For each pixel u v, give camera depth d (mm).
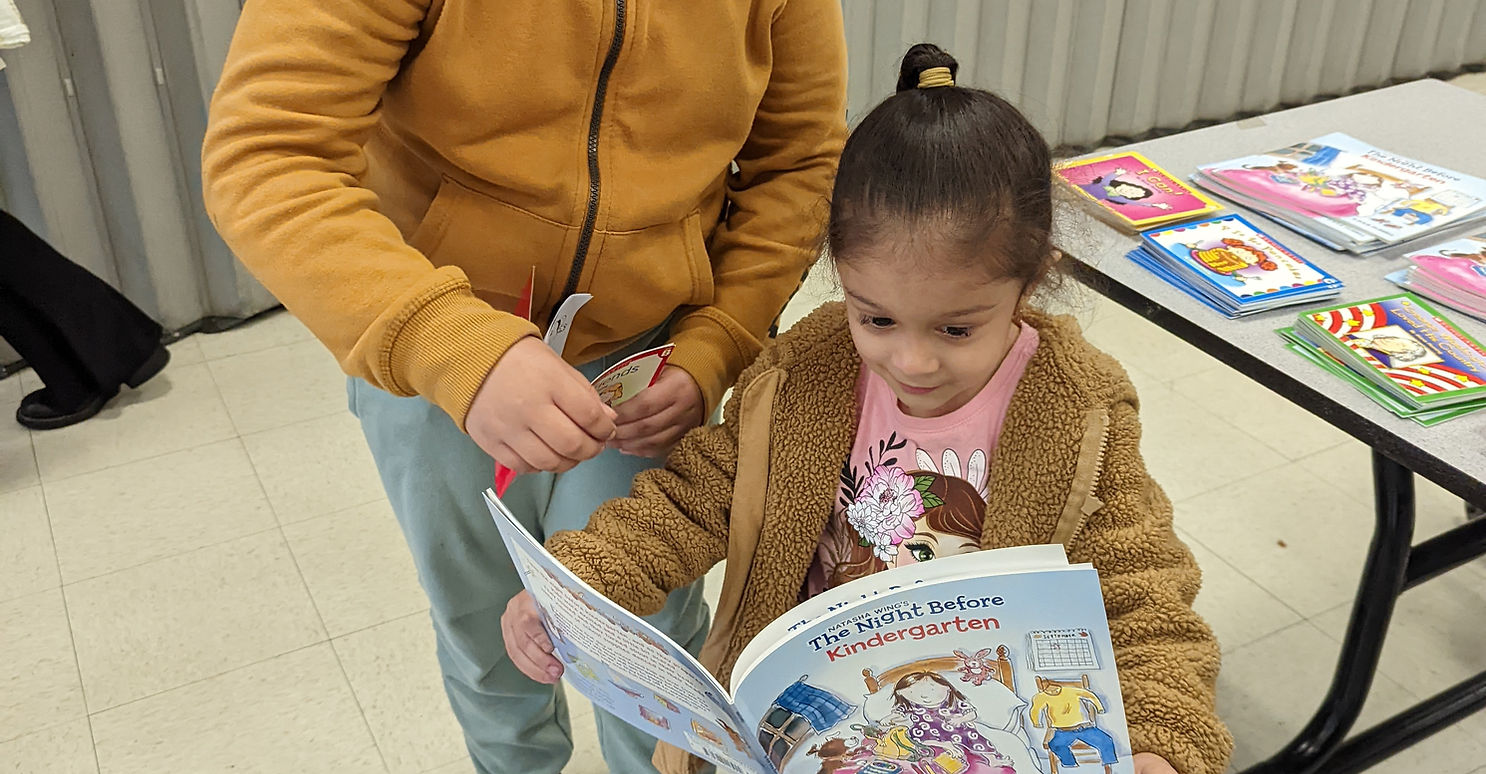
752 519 1045
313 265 928
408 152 1096
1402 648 2004
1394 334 1305
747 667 806
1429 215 1564
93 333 2488
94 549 2209
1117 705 768
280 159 938
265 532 2258
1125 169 1710
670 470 1083
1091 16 3490
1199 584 931
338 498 2350
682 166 1084
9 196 2580
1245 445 2506
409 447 1182
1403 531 1565
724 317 1147
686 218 1136
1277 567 2172
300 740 1845
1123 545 919
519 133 1023
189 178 2715
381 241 949
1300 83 4000
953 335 872
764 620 1060
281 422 2564
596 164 1045
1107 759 768
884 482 1016
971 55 3402
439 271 948
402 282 928
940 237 824
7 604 2082
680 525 1042
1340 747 1701
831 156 1174
